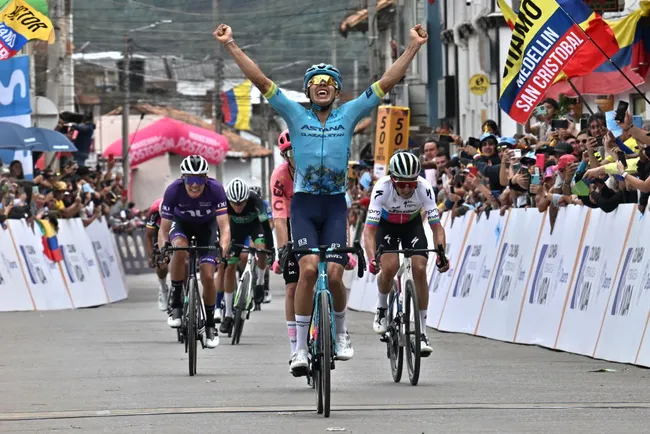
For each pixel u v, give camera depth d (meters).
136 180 103.31
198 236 22.94
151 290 53.94
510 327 26.23
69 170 49.25
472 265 29.20
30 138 44.94
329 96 16.67
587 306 22.84
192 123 125.81
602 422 14.51
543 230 25.36
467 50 59.12
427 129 69.88
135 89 129.38
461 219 30.53
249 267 26.95
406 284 18.80
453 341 26.59
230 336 27.97
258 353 24.47
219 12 108.81
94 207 48.59
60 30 73.19
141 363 22.42
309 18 110.62
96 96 119.94
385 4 82.62
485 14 52.78
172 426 14.55
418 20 72.50
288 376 20.11
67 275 41.38
